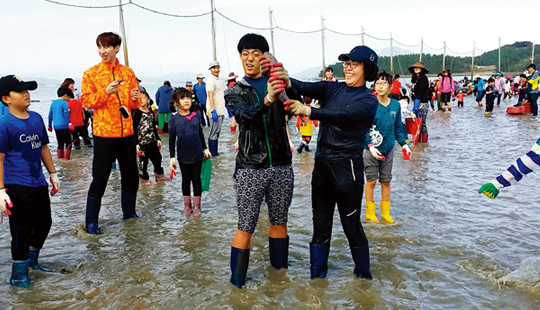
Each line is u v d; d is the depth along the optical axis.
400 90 11.09
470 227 4.91
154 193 6.75
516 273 3.64
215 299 3.38
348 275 3.79
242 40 3.51
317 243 3.70
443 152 9.56
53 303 3.39
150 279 3.78
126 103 5.21
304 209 5.71
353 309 3.22
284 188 3.65
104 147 5.05
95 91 5.07
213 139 9.70
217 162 9.02
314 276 3.71
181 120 5.50
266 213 5.54
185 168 5.59
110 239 4.82
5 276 3.93
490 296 3.38
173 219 5.48
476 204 5.75
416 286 3.57
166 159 9.72
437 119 17.05
